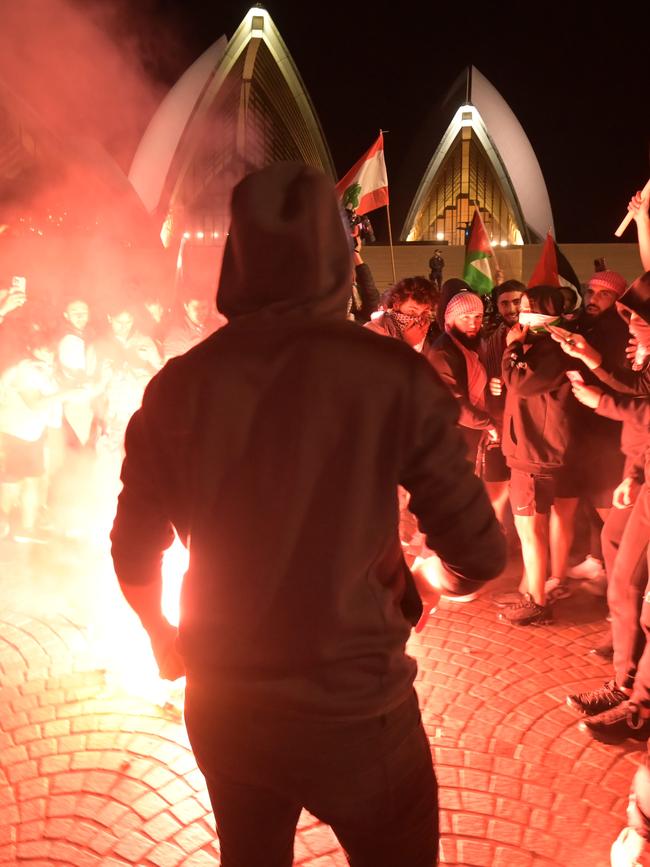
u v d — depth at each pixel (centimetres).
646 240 378
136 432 131
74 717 326
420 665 373
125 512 136
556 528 440
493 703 340
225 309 136
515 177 5962
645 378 321
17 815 266
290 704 125
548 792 281
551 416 393
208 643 128
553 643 395
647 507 307
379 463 123
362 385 121
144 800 275
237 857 148
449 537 127
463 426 445
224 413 124
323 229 128
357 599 125
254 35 5178
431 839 143
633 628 325
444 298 534
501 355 479
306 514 122
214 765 135
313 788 130
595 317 434
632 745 309
